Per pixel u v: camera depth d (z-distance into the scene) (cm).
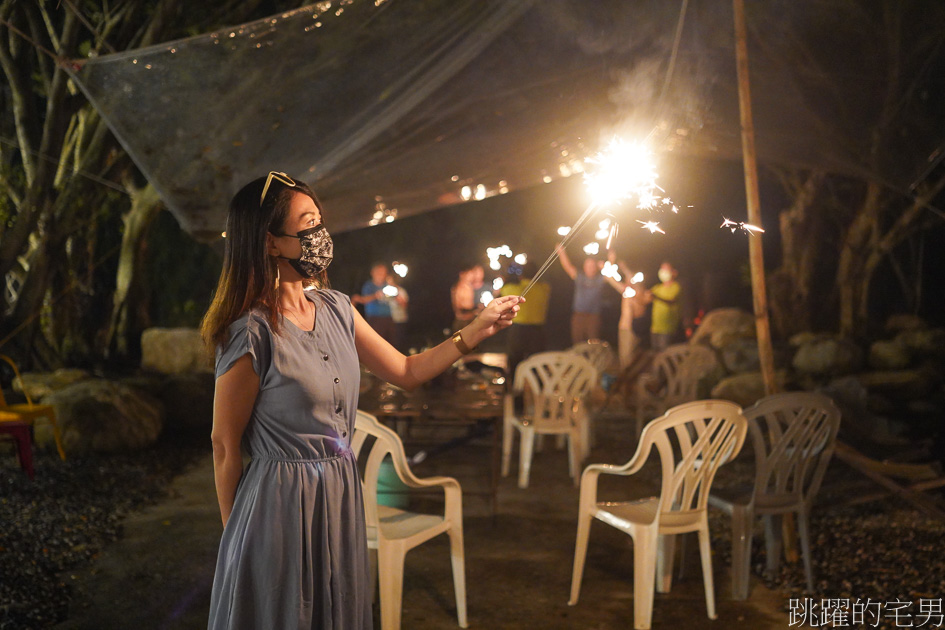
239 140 443
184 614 362
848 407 632
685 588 398
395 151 496
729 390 845
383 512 372
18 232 674
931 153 538
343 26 395
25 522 466
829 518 483
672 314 879
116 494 534
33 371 782
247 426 190
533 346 834
